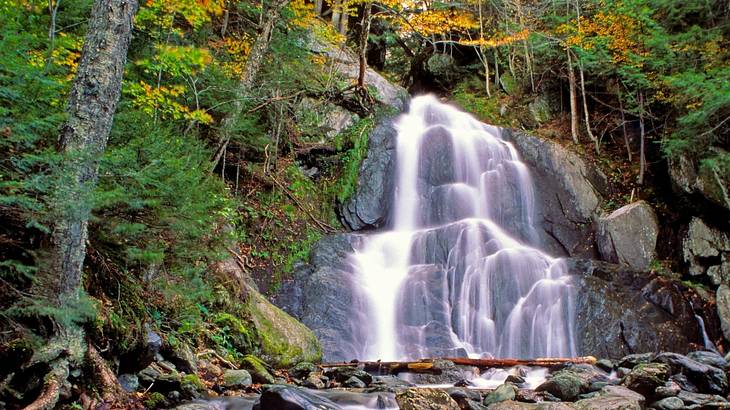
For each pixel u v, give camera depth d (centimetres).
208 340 681
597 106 1745
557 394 651
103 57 456
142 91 771
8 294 406
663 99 1390
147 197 502
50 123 405
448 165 1423
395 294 1039
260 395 560
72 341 430
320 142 1370
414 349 962
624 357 855
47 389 392
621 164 1515
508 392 635
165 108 827
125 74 812
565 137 1667
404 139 1441
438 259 1141
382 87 1664
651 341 963
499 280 1088
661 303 1035
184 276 614
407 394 541
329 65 1563
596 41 1523
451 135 1473
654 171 1459
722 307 1046
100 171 461
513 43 1902
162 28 939
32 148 412
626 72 1448
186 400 521
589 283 1041
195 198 579
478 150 1460
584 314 1002
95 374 449
